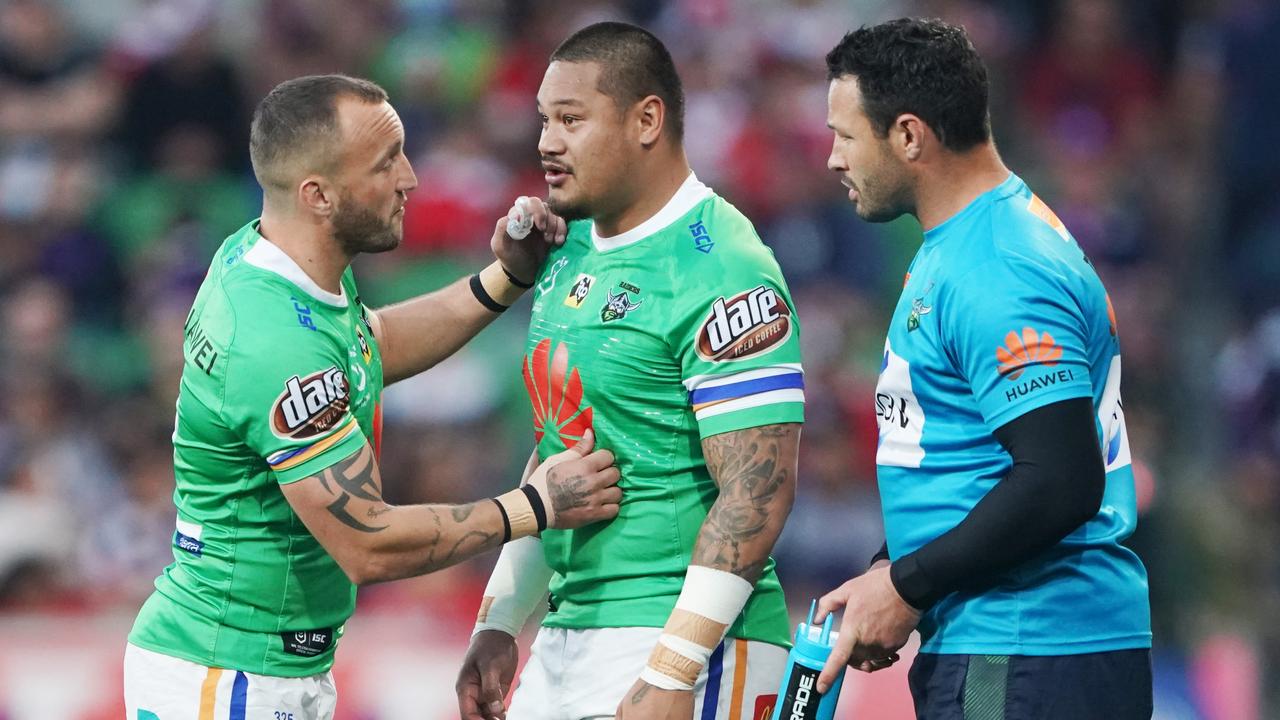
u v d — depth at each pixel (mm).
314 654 15492
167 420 33000
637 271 14688
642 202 14852
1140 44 43125
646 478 14805
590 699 14883
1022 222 13336
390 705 24219
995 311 12875
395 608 27156
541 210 15844
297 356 14484
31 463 32125
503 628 16594
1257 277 37844
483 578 28547
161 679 15203
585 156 14570
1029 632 13234
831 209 37906
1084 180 39094
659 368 14539
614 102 14547
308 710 15547
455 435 32094
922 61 13508
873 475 32062
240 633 15156
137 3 43250
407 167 15438
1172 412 35094
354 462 14578
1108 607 13383
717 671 14820
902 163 13711
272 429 14414
